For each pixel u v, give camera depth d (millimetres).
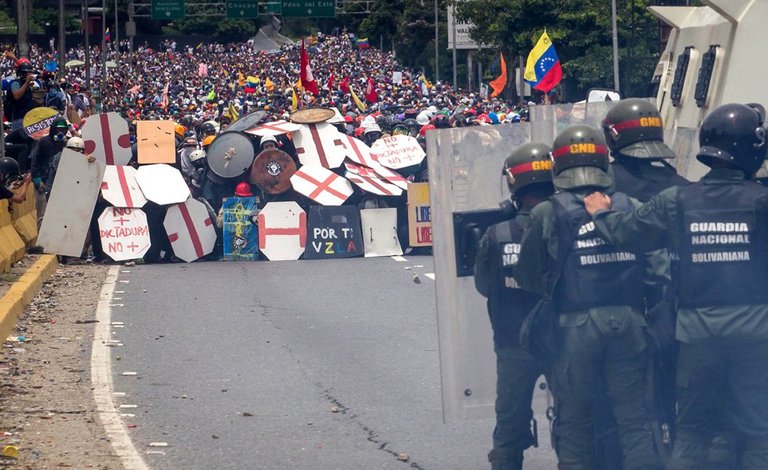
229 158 47562
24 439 19188
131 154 49406
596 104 16469
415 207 46812
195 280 40281
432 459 18250
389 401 22266
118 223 45781
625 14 108125
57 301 35250
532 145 15039
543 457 17953
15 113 63062
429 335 29000
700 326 13641
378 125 59312
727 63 19703
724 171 13828
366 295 36062
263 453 18750
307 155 48562
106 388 23406
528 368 15273
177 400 22484
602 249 14000
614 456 14289
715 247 13625
